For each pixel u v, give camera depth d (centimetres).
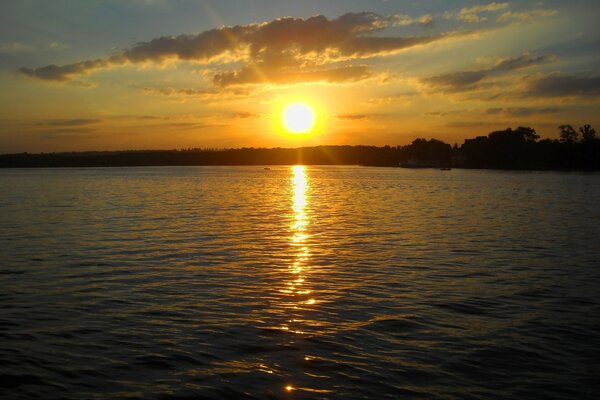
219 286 2209
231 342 1556
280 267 2602
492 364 1417
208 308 1889
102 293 2088
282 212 5494
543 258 2884
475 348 1523
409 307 1919
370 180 15200
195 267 2588
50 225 4216
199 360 1429
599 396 1250
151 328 1677
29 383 1294
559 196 8188
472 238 3616
